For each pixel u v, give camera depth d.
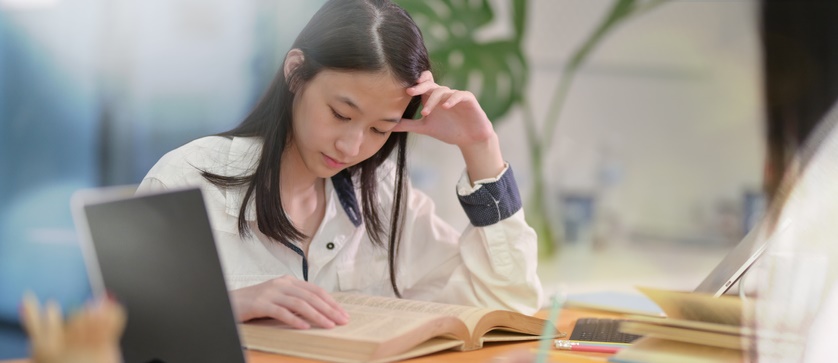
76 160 3.85
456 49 3.74
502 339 1.27
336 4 1.42
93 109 3.84
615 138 4.43
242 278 1.53
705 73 4.59
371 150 1.45
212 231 0.97
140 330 0.93
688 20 4.57
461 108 1.52
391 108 1.40
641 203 4.47
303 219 1.63
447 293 1.62
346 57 1.36
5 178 3.88
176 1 3.80
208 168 1.55
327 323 1.16
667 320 1.12
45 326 0.65
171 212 0.96
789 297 1.22
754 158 4.61
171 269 0.96
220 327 0.96
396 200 1.66
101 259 0.91
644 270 4.38
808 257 1.25
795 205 1.31
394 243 1.67
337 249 1.63
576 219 4.30
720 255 4.49
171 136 3.83
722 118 4.61
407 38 1.41
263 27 3.78
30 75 3.86
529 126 4.20
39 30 3.84
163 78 3.83
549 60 4.27
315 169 1.47
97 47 3.82
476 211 1.57
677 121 4.54
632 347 1.16
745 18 4.62
